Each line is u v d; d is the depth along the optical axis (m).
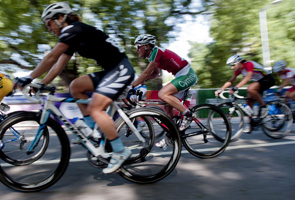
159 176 2.29
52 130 2.18
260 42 10.09
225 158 3.08
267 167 2.69
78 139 2.20
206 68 11.39
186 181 2.31
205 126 3.22
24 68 9.19
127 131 2.39
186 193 2.04
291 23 9.51
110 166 2.14
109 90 2.04
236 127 4.04
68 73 8.98
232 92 3.98
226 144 3.22
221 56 10.74
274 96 5.19
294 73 5.06
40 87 2.04
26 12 7.76
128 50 8.61
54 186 2.22
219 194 2.00
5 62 8.88
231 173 2.51
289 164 2.78
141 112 2.33
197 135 3.16
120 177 2.44
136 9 8.04
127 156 2.15
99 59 2.12
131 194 2.03
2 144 2.35
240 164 2.81
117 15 8.06
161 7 8.12
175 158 2.37
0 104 3.03
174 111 3.29
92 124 2.28
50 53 1.94
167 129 2.41
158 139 2.88
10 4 7.44
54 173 2.14
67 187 2.19
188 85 3.11
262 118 4.27
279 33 9.62
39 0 7.57
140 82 2.96
